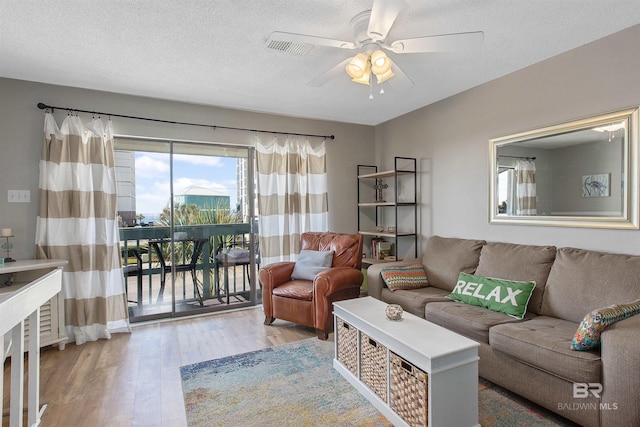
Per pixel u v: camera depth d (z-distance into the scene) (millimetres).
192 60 2650
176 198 3752
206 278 3914
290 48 2422
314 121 4449
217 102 3701
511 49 2535
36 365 1665
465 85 3299
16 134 2973
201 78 3012
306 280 3436
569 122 2551
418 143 4055
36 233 2959
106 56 2564
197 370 2463
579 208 2512
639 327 1545
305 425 1827
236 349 2834
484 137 3244
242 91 3354
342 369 2357
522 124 2898
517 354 1920
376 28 1816
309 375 2371
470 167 3396
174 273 3732
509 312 2320
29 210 3014
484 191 3258
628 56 2232
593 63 2416
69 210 3062
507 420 1824
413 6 1966
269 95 3488
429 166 3906
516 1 1928
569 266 2328
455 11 2027
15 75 2898
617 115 2283
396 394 1821
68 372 2457
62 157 3057
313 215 4363
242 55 2572
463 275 2855
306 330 3283
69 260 3041
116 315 3250
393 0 1578
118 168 3492
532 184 2826
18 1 1872
